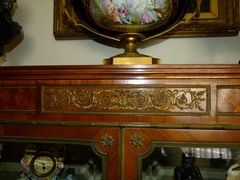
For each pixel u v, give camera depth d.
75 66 0.73
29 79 0.77
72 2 0.92
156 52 1.05
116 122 0.73
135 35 0.87
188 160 0.74
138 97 0.73
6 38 0.97
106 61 0.86
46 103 0.76
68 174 0.79
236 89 0.70
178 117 0.71
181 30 1.01
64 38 1.08
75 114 0.75
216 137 0.71
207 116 0.71
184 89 0.71
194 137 0.71
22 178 0.84
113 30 0.89
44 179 0.82
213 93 0.71
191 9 1.01
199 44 1.03
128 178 0.73
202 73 0.70
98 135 0.74
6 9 0.96
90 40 1.08
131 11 0.88
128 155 0.73
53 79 0.76
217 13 1.01
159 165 0.74
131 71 0.72
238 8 1.00
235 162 0.73
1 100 0.79
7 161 0.84
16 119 0.78
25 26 1.10
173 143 0.72
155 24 0.88
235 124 0.70
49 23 1.10
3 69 0.77
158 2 0.87
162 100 0.72
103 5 0.89
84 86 0.75
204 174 0.74
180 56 1.04
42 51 1.09
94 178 0.76
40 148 0.81
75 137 0.75
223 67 0.69
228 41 1.02
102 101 0.74
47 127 0.77
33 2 1.10
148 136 0.72
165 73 0.71
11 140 0.78
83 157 0.78
